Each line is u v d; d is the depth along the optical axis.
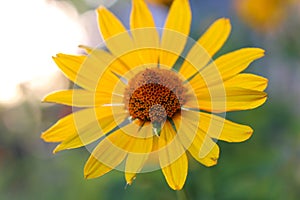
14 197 0.41
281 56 0.44
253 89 0.24
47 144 0.42
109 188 0.34
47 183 0.40
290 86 0.43
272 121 0.38
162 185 0.32
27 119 0.42
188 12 0.25
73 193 0.37
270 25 0.44
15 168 0.42
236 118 0.37
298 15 0.44
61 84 0.40
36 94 0.41
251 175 0.33
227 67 0.24
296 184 0.33
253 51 0.24
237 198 0.32
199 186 0.32
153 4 0.36
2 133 0.42
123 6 0.48
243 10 0.45
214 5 0.47
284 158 0.34
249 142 0.36
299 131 0.37
